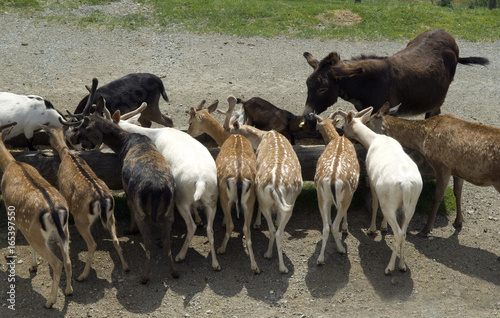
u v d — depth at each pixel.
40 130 7.68
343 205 5.88
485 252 6.30
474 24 15.62
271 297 5.45
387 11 16.09
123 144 6.32
